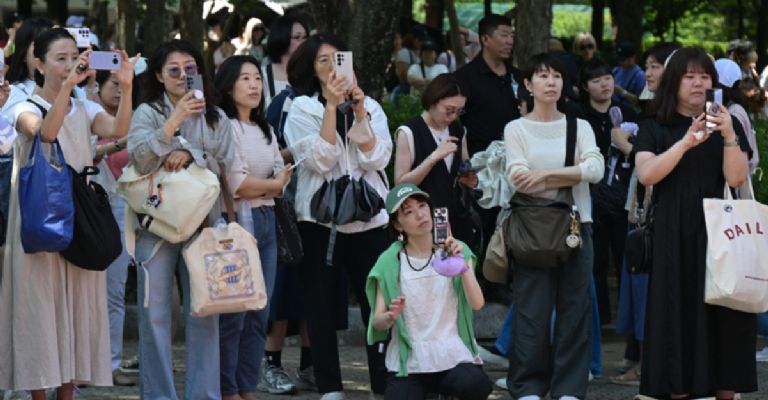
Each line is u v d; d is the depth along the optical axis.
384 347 13.27
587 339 14.55
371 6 21.27
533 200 14.34
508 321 16.33
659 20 53.50
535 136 14.42
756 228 13.08
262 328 14.21
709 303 13.17
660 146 13.62
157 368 13.17
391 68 32.69
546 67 14.41
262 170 14.04
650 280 13.58
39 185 12.24
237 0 34.50
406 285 12.52
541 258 14.04
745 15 59.88
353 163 14.52
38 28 13.63
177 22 37.81
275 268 14.24
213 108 13.35
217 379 13.31
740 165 13.15
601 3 47.25
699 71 13.47
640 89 29.20
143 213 12.91
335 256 14.71
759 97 21.73
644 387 13.62
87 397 15.19
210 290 12.85
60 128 12.55
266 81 17.30
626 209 16.86
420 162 15.10
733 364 13.38
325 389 14.82
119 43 29.09
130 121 12.93
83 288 12.95
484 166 15.85
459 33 30.77
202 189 12.72
